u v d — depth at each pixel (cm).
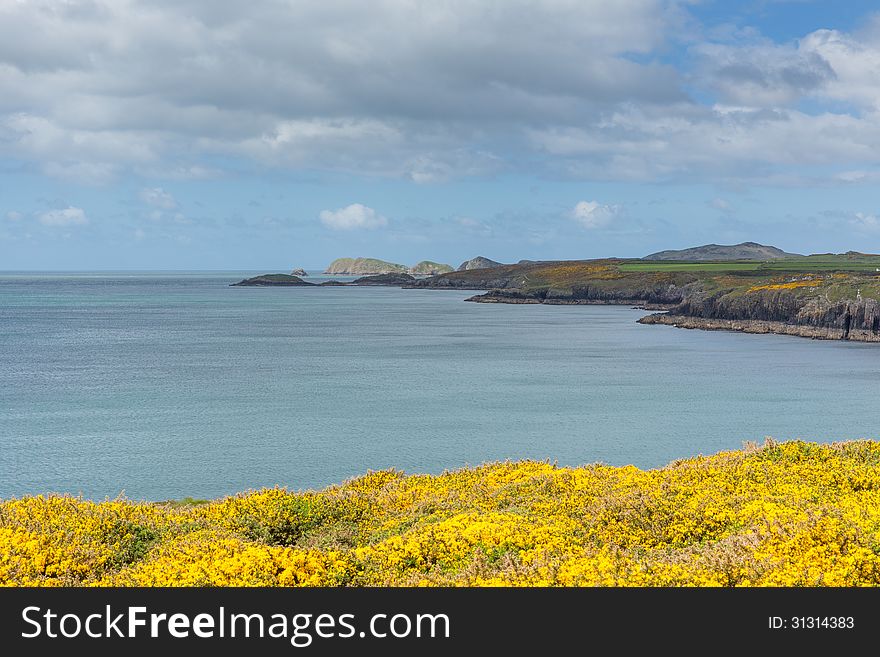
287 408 8319
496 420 7688
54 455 6028
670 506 2298
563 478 2939
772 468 2741
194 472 5538
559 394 9406
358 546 2216
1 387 9638
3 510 2153
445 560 1900
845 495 2373
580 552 1872
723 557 1694
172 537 2145
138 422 7444
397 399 8975
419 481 3177
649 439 6794
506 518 2277
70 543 1916
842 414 8075
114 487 5109
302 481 5312
